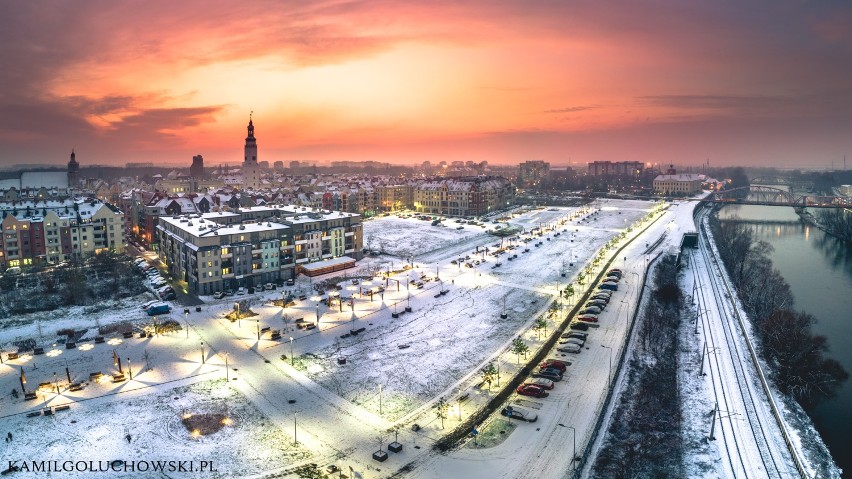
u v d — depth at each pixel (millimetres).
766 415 90625
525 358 108500
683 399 96312
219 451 75562
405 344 115438
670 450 79188
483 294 153250
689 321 138250
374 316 133375
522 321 130750
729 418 89062
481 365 105312
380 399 91188
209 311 134875
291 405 88938
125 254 192000
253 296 148250
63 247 181000
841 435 89312
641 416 88188
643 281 166500
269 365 104062
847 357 119938
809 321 130250
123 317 129125
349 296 149500
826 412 97062
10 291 145500
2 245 169625
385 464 72750
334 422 83812
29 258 174750
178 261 165000
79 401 88812
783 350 112250
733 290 167250
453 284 163625
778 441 82750
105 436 78812
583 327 124312
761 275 177875
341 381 97875
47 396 90062
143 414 85188
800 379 102812
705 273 190750
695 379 104125
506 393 93562
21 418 83312
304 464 72812
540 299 148875
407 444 77750
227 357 106875
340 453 75438
